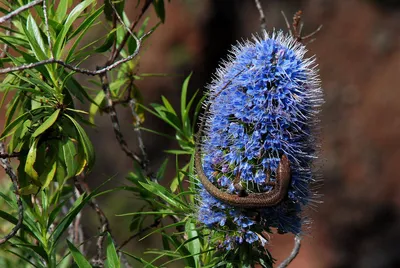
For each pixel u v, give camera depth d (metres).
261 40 6.26
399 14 28.11
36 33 6.40
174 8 27.02
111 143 22.06
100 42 13.38
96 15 6.47
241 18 27.09
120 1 7.48
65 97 6.71
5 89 7.34
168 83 25.52
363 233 24.97
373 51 27.78
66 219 6.41
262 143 6.10
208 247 6.64
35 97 6.86
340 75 27.69
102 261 7.57
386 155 25.86
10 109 6.84
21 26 7.01
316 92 6.18
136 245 16.83
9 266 7.73
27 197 6.77
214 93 6.30
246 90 6.11
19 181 6.72
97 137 22.06
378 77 27.30
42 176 6.65
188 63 26.08
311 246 24.75
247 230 6.17
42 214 6.57
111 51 8.59
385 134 26.19
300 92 6.04
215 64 26.48
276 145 6.06
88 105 11.99
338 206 25.47
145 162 7.91
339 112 27.05
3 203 8.30
